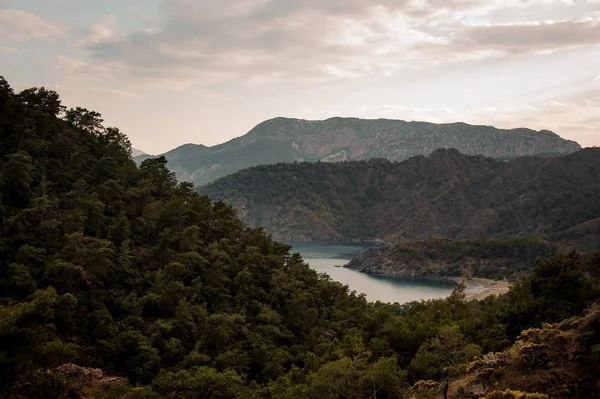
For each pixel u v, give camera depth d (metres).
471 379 31.33
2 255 62.81
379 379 42.97
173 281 72.50
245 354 66.38
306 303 86.25
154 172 103.44
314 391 43.81
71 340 57.34
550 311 54.72
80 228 71.19
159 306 71.00
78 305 62.81
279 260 100.69
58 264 62.28
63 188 80.75
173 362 63.25
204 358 61.81
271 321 78.06
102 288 67.75
